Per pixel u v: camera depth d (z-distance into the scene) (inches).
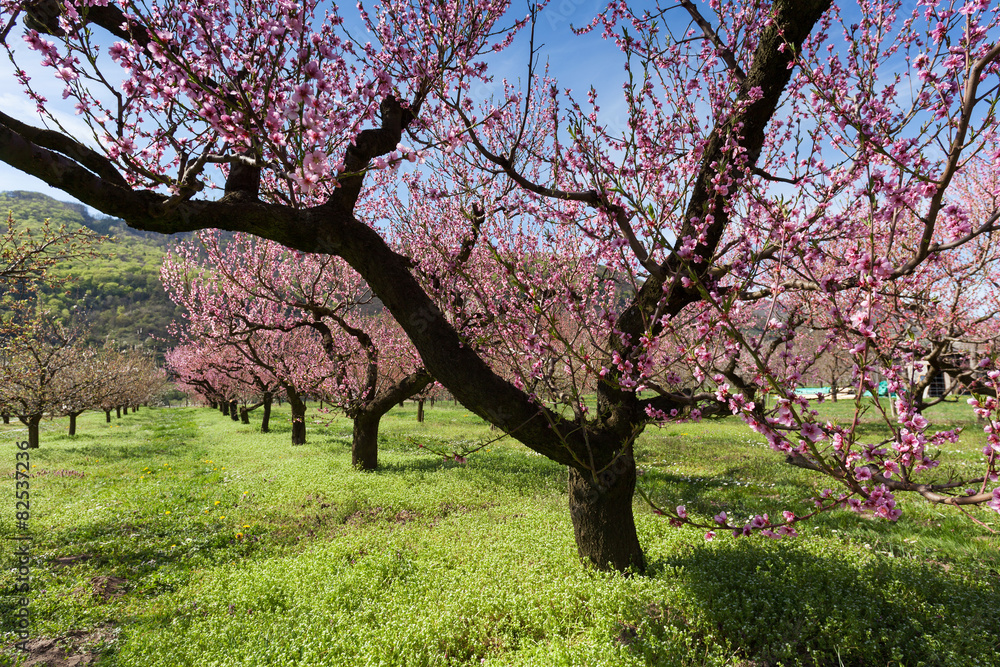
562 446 223.0
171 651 185.6
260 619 208.7
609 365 218.8
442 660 173.5
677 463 575.5
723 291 188.4
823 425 115.6
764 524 126.6
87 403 1019.9
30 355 841.5
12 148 141.3
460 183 306.5
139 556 297.9
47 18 160.4
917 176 110.3
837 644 172.2
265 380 1002.1
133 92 132.3
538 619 196.2
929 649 166.9
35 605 227.5
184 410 2268.7
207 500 423.2
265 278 586.9
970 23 108.8
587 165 166.9
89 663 181.9
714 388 164.6
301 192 113.4
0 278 473.1
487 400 211.6
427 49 226.7
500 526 318.0
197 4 149.6
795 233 138.6
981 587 214.1
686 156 185.3
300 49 116.6
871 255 111.4
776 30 202.2
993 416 105.4
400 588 228.1
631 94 164.9
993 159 112.7
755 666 165.3
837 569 226.7
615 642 176.4
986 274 268.1
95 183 157.2
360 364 635.5
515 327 203.8
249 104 109.1
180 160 175.3
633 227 198.5
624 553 239.8
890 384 118.9
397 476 494.3
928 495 107.2
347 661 172.6
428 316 215.8
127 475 557.3
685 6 214.8
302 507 395.2
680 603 200.8
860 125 126.2
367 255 213.3
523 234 360.5
